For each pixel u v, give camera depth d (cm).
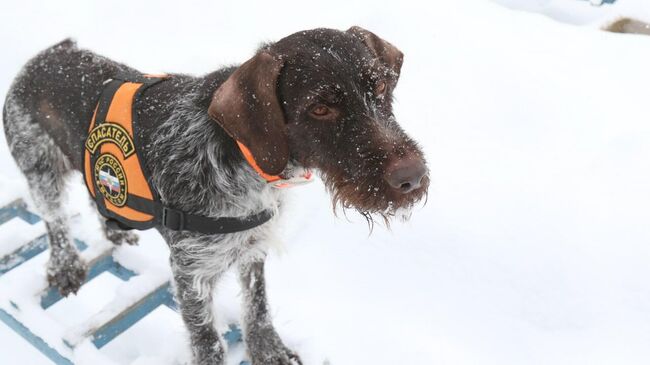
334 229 161
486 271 149
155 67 218
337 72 106
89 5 255
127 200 123
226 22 234
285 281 154
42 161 140
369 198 106
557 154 167
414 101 189
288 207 129
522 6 256
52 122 133
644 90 180
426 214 158
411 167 105
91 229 161
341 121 107
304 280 154
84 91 128
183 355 135
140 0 252
